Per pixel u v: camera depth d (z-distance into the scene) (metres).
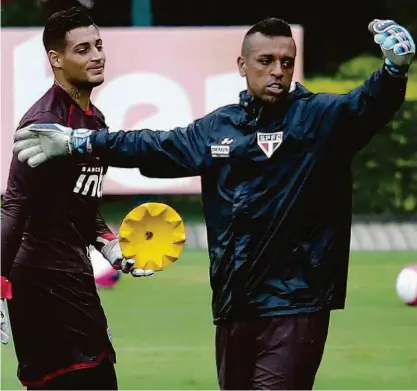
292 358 16.84
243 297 17.09
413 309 36.66
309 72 78.62
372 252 52.22
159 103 50.50
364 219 59.16
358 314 35.78
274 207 16.91
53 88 18.83
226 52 50.34
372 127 16.94
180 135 17.44
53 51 18.77
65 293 18.64
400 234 54.81
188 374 27.45
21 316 18.81
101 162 18.03
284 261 16.95
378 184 60.66
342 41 79.25
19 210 18.11
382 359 29.25
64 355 18.75
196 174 17.50
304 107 16.98
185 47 50.31
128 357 29.47
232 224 17.06
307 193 16.94
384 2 78.75
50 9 69.75
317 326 17.03
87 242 19.11
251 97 17.12
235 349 17.34
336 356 29.62
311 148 16.89
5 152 48.56
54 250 18.56
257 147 16.91
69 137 17.58
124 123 50.38
